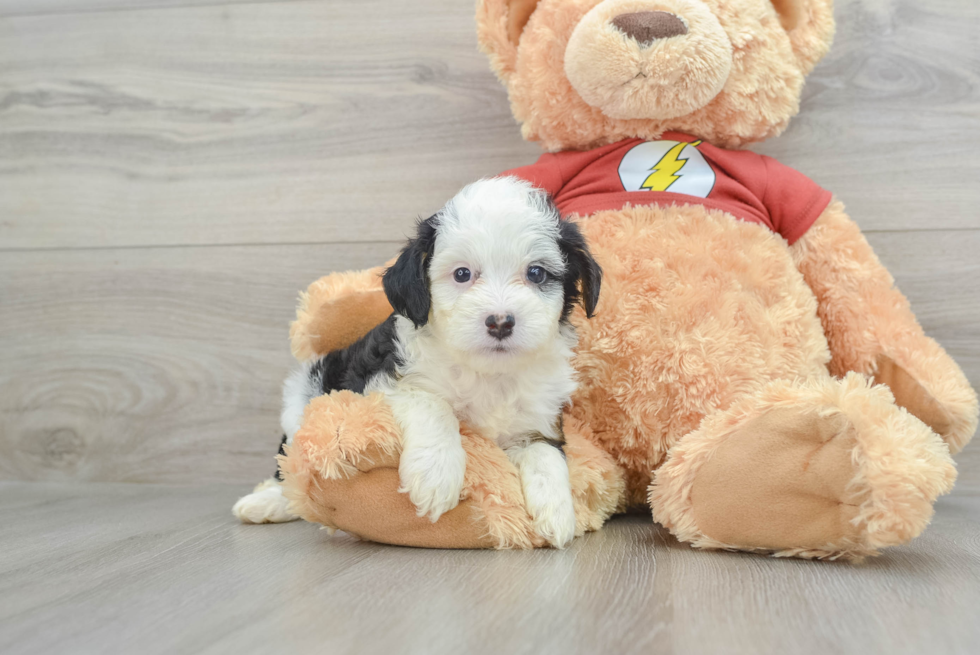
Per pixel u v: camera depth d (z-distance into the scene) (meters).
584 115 2.23
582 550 1.70
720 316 1.96
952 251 2.56
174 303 2.89
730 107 2.17
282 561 1.60
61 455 2.94
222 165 2.87
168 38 2.88
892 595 1.33
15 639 1.12
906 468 1.46
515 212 1.75
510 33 2.35
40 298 2.95
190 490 2.74
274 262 2.85
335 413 1.69
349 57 2.80
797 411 1.61
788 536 1.60
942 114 2.56
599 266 1.89
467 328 1.65
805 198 2.23
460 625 1.15
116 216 2.92
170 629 1.15
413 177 2.79
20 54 2.95
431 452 1.63
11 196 2.96
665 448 2.02
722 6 2.09
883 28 2.57
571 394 1.99
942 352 2.17
